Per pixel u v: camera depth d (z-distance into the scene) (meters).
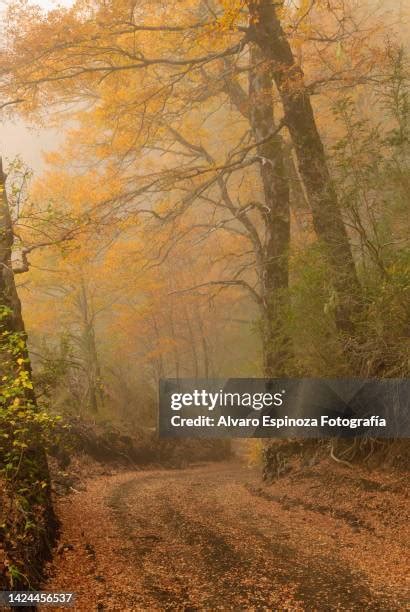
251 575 7.68
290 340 15.18
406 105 11.26
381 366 12.40
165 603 6.66
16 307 9.27
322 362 14.14
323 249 12.55
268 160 18.16
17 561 6.31
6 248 9.31
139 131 19.55
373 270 11.94
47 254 24.52
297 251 14.02
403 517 9.84
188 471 24.12
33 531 7.36
